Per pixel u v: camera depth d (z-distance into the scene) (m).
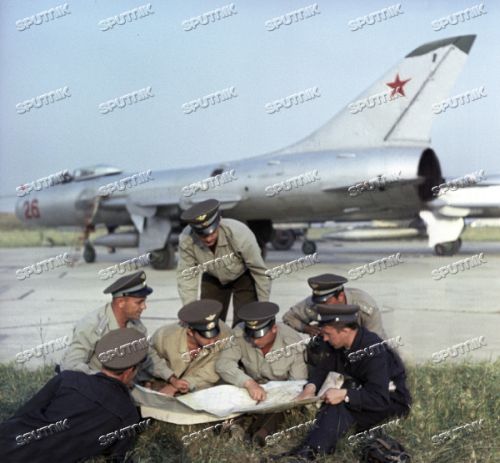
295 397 5.16
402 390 5.13
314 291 5.90
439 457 4.70
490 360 7.54
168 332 5.71
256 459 4.67
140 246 21.25
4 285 17.25
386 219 22.44
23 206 26.36
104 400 4.32
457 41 18.64
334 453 4.77
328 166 18.47
